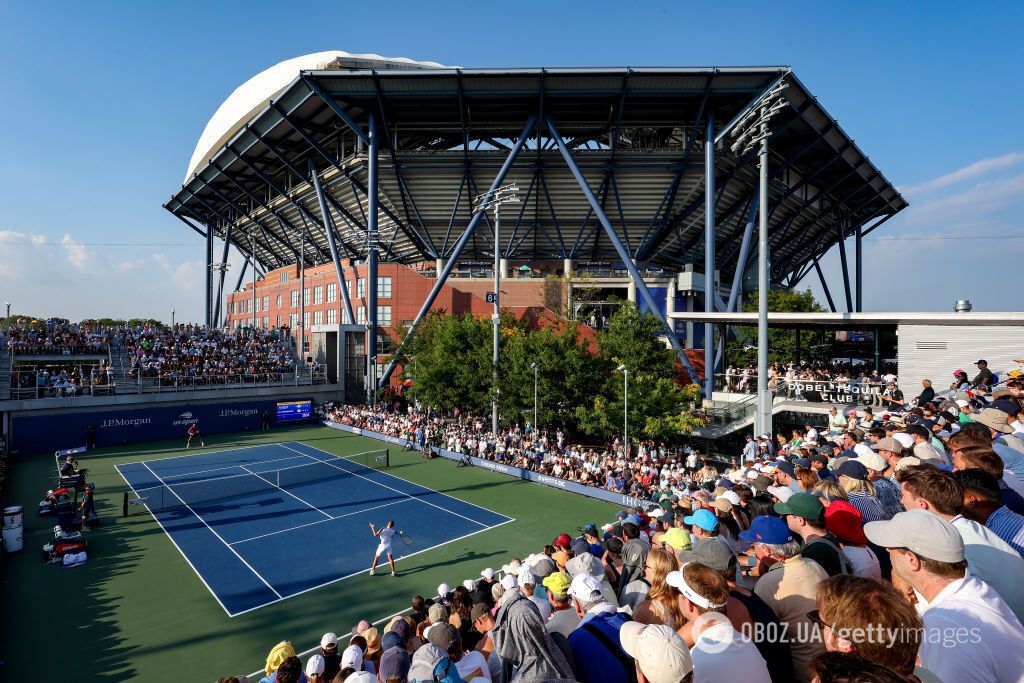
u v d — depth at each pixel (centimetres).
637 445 3156
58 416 3475
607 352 3659
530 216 5484
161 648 1278
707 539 421
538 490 2617
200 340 5062
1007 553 330
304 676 783
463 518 2208
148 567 1717
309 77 4084
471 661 525
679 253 6300
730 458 3091
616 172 4738
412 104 4400
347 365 5003
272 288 7638
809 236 6894
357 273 5759
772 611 348
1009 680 244
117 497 2458
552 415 3244
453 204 5338
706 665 299
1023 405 984
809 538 465
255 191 6869
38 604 1473
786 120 4222
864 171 5394
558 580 493
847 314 2408
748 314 2608
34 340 4150
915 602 306
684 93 3994
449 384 3903
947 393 1819
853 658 193
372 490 2612
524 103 4294
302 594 1550
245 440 3875
